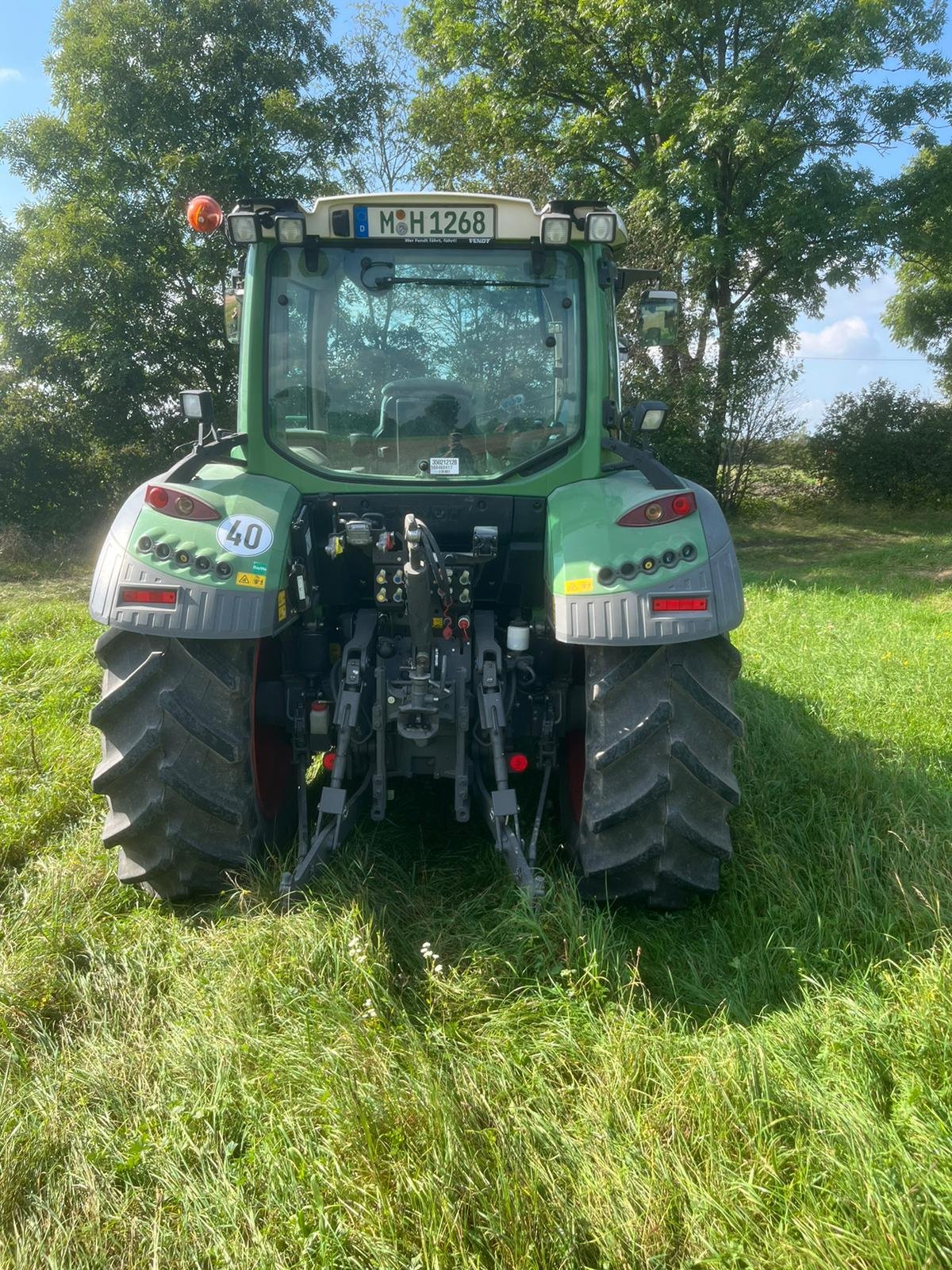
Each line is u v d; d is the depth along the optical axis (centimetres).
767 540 1858
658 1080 220
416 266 324
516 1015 247
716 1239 179
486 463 328
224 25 1627
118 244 1552
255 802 296
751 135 1521
